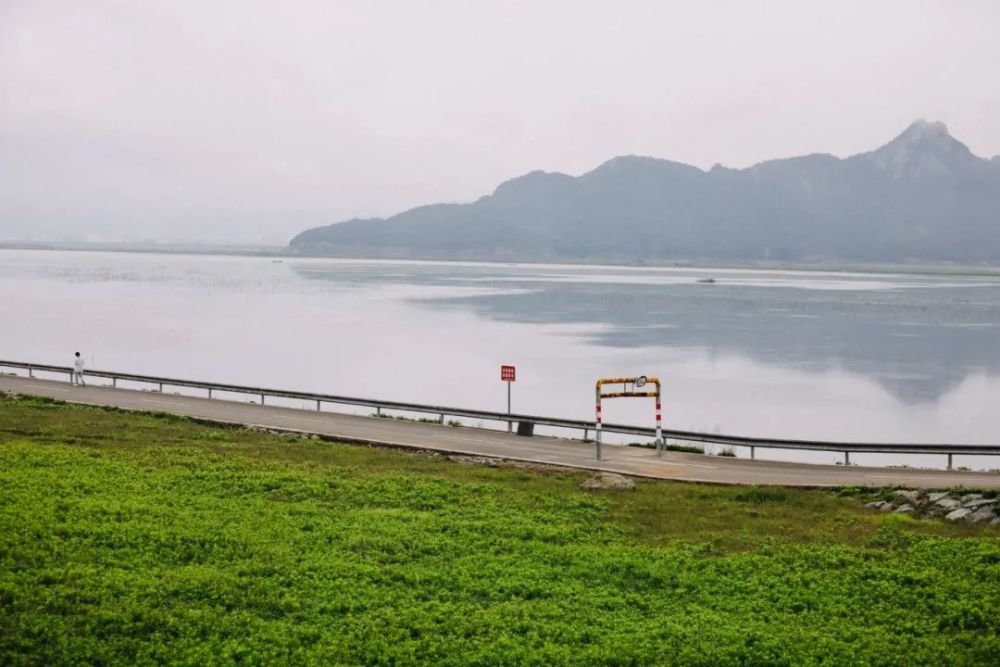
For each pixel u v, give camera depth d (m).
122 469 32.88
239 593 21.59
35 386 57.78
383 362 91.38
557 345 107.00
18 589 20.78
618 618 21.09
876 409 71.00
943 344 111.19
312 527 27.05
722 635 20.11
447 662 18.67
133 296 171.62
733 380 83.88
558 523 28.41
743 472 36.75
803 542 26.97
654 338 115.00
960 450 38.78
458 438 43.31
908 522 29.03
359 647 19.16
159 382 57.00
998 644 19.67
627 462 38.50
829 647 19.56
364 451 39.31
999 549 25.50
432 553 25.25
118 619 19.80
